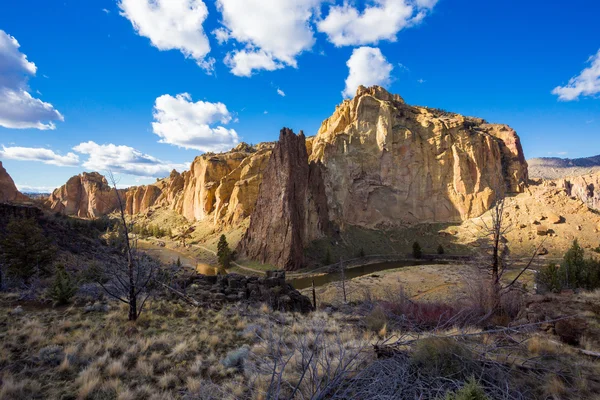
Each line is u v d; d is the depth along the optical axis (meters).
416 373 6.29
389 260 101.00
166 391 7.11
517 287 16.39
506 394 5.70
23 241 25.66
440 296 36.53
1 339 9.25
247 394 6.79
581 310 10.45
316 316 15.90
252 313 15.09
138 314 12.42
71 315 12.14
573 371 6.77
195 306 15.66
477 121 174.38
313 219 106.19
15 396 6.52
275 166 97.06
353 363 7.27
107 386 7.14
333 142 135.88
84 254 45.25
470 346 7.50
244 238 97.62
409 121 148.62
